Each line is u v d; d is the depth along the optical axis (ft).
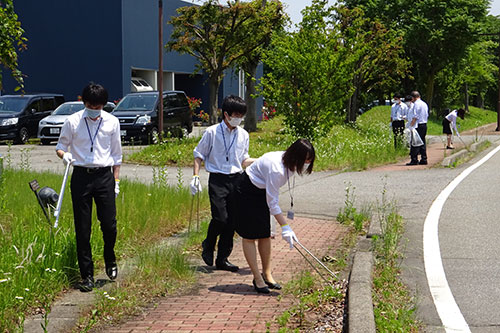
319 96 65.72
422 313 15.24
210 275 19.84
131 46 111.24
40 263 17.63
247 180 17.61
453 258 20.80
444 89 172.86
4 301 15.44
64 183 18.43
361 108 168.66
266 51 70.03
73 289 18.06
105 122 18.37
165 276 19.04
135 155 57.00
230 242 20.47
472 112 214.69
